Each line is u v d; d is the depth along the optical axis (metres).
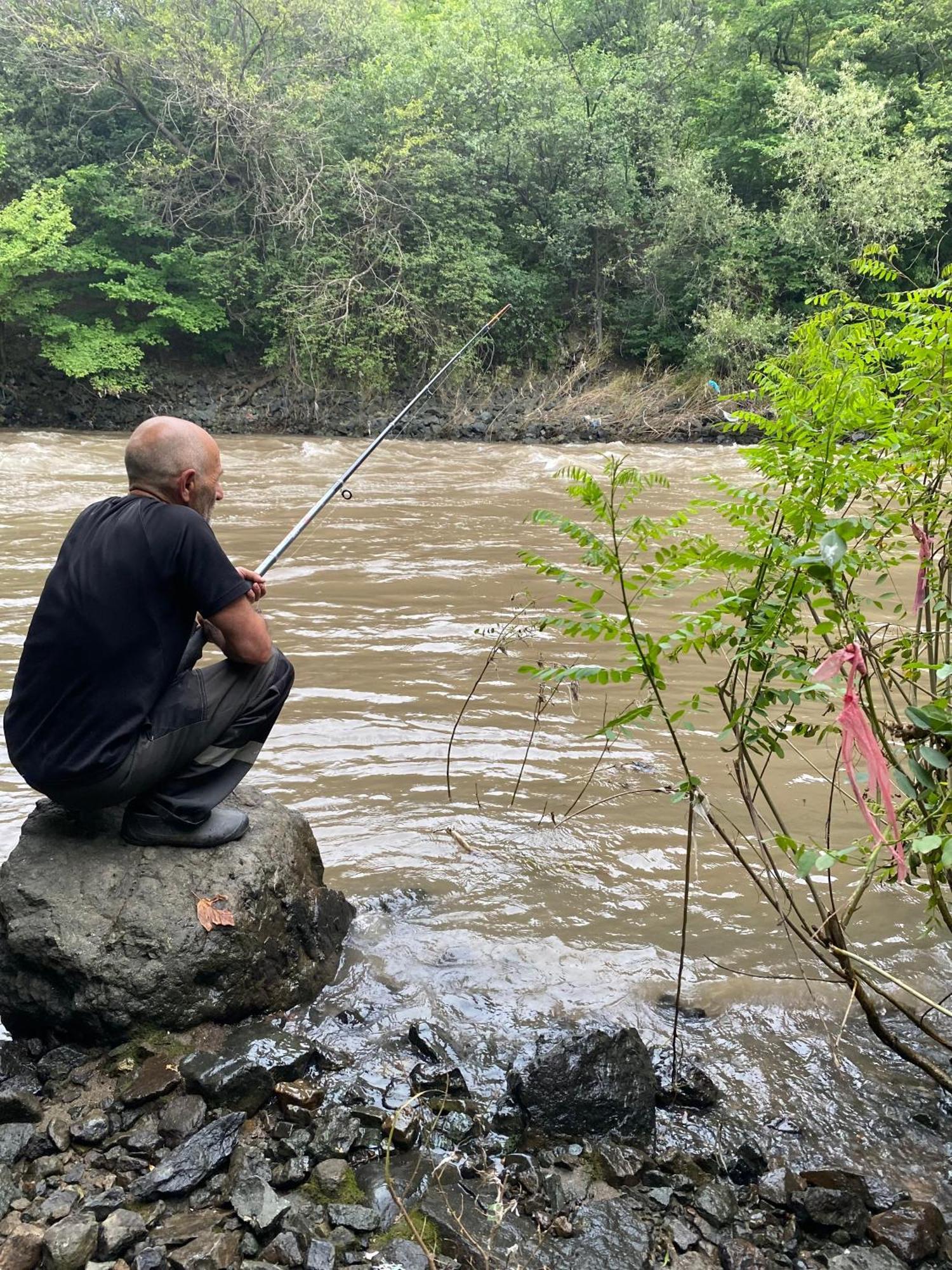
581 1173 1.98
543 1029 2.47
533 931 2.90
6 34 19.47
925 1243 1.79
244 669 2.60
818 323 2.25
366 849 3.36
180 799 2.53
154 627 2.37
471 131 22.14
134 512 2.39
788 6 24.34
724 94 24.22
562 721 4.55
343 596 6.68
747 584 2.21
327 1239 1.80
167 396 19.41
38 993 2.36
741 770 2.17
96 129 21.12
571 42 25.78
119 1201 1.88
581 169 22.02
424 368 20.45
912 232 19.59
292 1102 2.14
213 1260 1.73
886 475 2.19
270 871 2.59
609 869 3.26
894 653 2.29
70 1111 2.14
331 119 20.14
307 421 18.80
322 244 19.92
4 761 4.09
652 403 19.44
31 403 18.52
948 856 1.61
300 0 19.91
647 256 21.94
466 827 3.54
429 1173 1.97
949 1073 2.30
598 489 2.18
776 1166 2.02
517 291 21.30
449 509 10.23
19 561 7.36
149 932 2.36
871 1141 2.10
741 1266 1.74
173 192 19.47
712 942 2.87
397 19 24.92
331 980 2.66
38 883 2.45
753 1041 2.44
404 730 4.41
